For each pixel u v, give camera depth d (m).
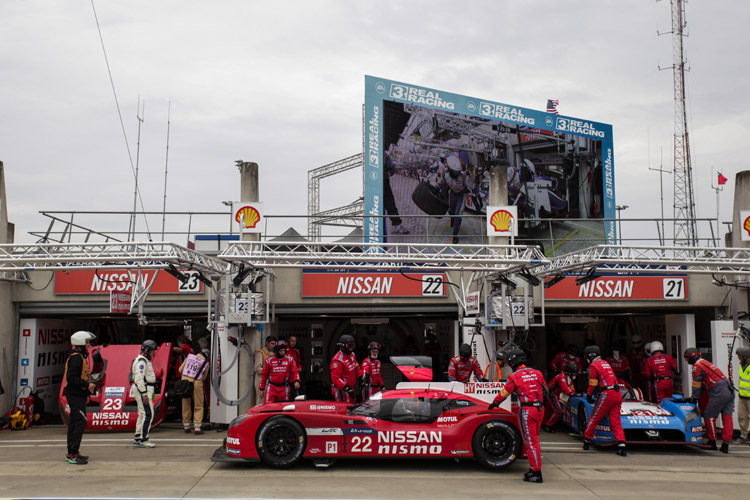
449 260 11.52
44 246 11.03
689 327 14.32
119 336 19.50
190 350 13.99
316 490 7.66
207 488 7.73
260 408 9.25
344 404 9.49
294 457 8.86
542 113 23.25
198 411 12.31
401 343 19.70
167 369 13.23
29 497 7.23
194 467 9.02
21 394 14.20
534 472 8.30
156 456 9.88
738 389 11.95
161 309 14.34
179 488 7.72
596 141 24.16
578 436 12.29
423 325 19.70
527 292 12.79
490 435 8.92
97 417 12.34
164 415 13.15
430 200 20.98
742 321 13.12
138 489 7.66
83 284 14.49
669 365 12.90
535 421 8.41
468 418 8.95
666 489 7.98
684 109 34.81
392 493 7.55
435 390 9.35
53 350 15.41
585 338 21.52
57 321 15.66
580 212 23.48
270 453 8.89
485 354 13.54
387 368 19.36
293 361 11.75
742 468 9.40
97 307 14.50
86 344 9.64
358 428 8.88
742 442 11.74
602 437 10.65
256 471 8.77
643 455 10.43
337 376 11.78
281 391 11.55
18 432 12.97
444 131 21.48
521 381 8.58
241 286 12.73
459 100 21.88
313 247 14.18
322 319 19.28
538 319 16.72
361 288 14.53
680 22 35.09
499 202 15.05
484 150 22.09
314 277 14.55
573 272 12.96
